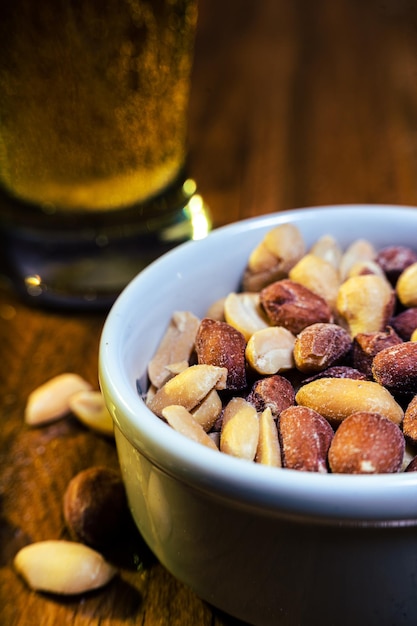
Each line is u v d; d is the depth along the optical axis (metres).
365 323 0.22
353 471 0.18
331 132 0.39
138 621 0.21
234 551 0.19
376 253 0.25
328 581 0.18
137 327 0.22
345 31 0.50
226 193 0.35
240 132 0.40
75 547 0.22
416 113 0.41
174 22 0.29
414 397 0.20
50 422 0.26
